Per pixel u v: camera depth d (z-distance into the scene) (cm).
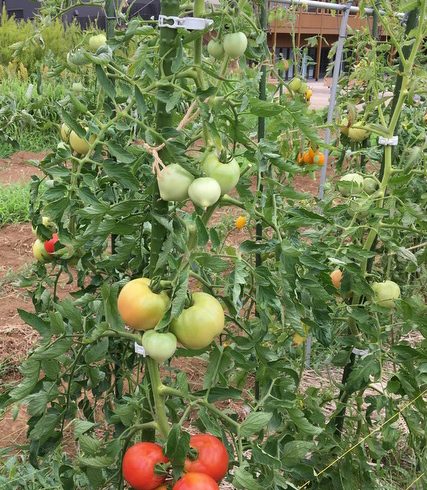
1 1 733
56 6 121
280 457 83
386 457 137
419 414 116
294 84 150
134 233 90
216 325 71
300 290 86
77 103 82
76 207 103
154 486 73
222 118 82
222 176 73
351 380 103
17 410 93
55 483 111
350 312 102
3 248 280
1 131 115
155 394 79
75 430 78
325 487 114
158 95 72
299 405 115
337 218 127
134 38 108
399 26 132
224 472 75
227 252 124
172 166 71
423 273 151
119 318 78
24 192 331
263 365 88
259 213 86
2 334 199
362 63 158
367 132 135
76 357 88
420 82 111
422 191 132
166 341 70
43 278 115
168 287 71
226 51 83
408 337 186
